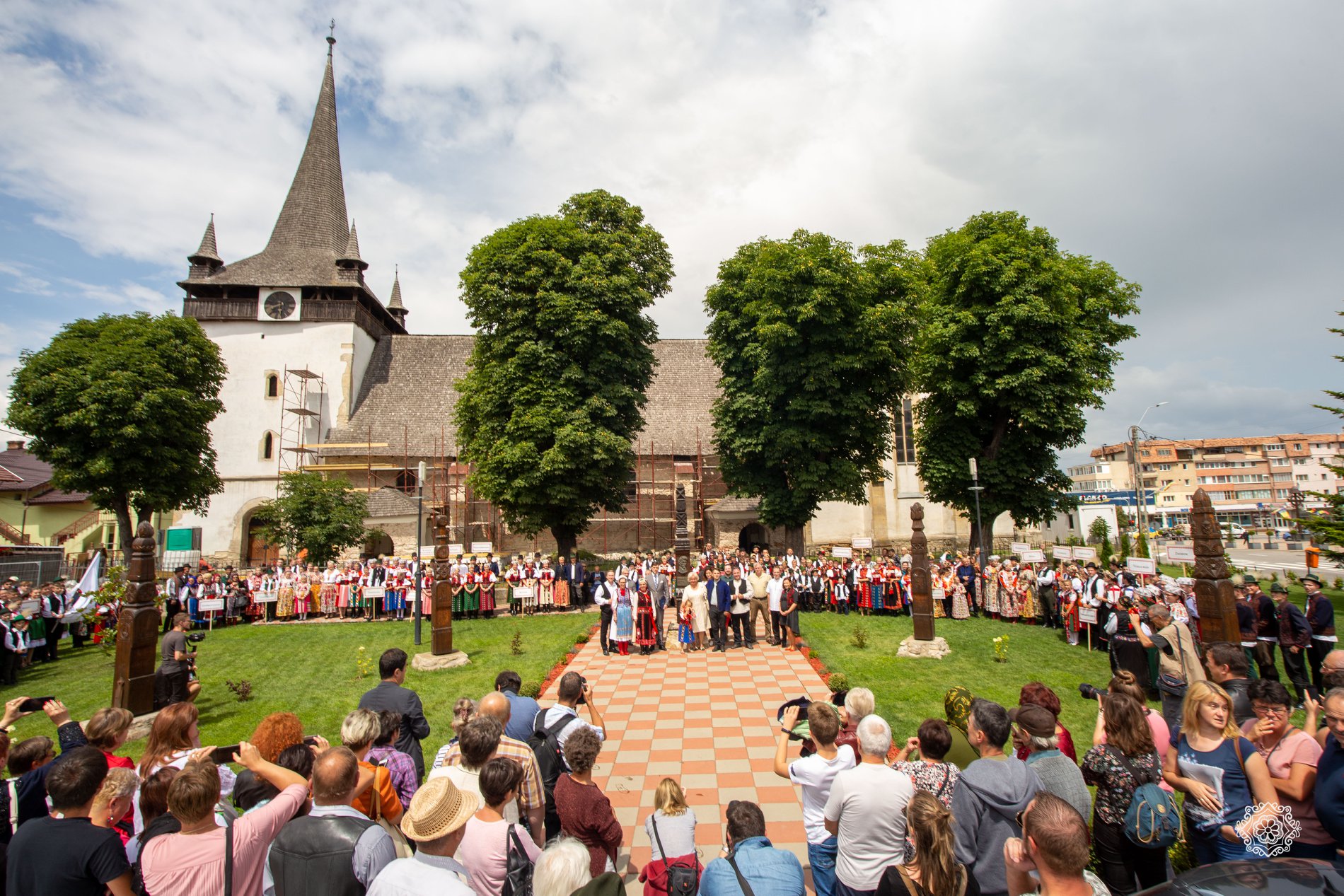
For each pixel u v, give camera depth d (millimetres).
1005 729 4988
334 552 33031
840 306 28156
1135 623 13164
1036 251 28953
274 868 4160
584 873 3977
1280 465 111312
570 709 7160
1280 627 12523
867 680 14352
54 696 15016
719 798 9031
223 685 15648
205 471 36500
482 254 31156
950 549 41125
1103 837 5238
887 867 4383
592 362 30062
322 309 44656
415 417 44719
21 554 38000
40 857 4270
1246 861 3902
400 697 7414
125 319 35375
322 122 50562
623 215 32469
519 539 41719
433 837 4152
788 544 31531
